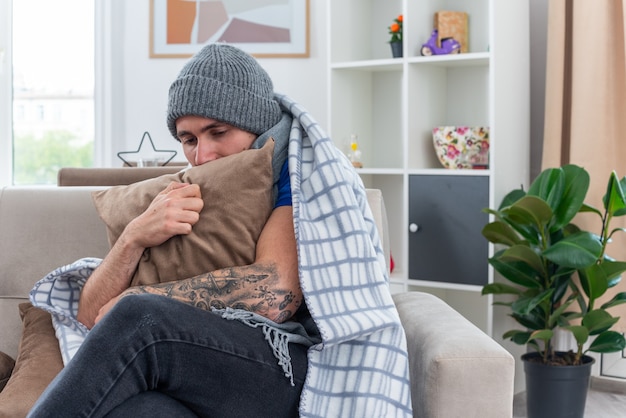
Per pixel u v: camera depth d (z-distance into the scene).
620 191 2.60
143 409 1.31
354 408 1.47
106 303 1.65
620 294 2.82
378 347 1.51
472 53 3.12
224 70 1.72
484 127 3.16
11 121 4.17
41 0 4.15
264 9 3.87
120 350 1.31
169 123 1.79
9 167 4.16
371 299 1.55
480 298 3.43
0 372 1.75
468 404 1.44
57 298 1.76
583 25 3.01
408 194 3.23
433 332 1.57
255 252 1.60
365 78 3.62
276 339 1.47
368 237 1.60
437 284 3.17
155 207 1.62
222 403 1.41
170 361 1.36
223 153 1.76
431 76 3.36
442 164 3.26
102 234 2.00
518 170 3.22
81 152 4.18
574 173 2.76
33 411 1.26
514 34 3.17
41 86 4.18
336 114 3.46
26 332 1.78
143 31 3.98
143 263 1.62
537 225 2.72
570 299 2.81
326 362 1.52
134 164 3.71
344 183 1.64
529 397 2.87
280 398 1.46
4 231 2.01
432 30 3.38
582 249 2.61
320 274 1.55
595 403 3.09
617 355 3.28
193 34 3.93
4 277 1.99
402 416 1.48
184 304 1.42
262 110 1.75
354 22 3.55
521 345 3.18
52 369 1.65
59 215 2.02
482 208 3.06
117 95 4.02
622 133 3.02
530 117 3.38
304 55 3.84
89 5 4.13
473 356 1.44
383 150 3.65
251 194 1.62
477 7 3.37
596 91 2.98
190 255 1.59
